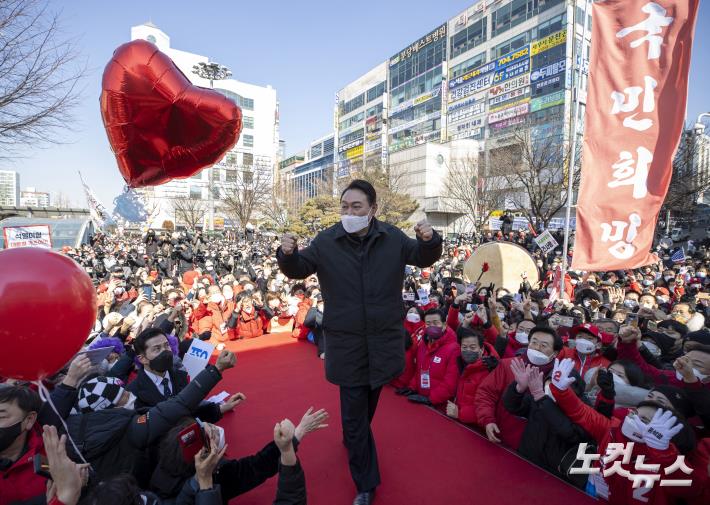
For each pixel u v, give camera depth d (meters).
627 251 4.96
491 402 3.79
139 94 3.11
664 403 2.80
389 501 2.85
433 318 4.72
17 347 1.65
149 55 3.08
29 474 2.20
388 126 61.50
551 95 38.28
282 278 11.65
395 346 2.78
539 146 22.58
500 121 43.72
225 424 4.10
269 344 7.32
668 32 4.68
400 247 2.80
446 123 51.44
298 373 5.66
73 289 1.76
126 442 2.51
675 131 4.70
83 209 29.53
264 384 5.23
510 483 3.08
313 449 3.57
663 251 20.94
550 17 38.50
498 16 43.88
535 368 3.18
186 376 3.76
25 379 1.77
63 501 1.60
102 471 2.44
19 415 2.13
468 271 8.80
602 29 5.03
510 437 3.60
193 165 3.54
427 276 11.91
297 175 87.94
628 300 7.83
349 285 2.72
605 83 5.02
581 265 5.19
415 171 47.22
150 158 3.47
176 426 2.41
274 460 2.61
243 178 37.97
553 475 3.18
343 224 2.70
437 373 4.55
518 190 25.52
